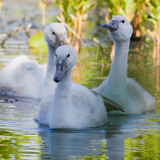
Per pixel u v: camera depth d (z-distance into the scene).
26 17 27.12
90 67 17.48
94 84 14.88
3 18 26.72
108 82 12.54
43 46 20.55
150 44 22.00
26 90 14.48
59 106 10.80
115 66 12.49
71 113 10.91
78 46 20.47
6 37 22.39
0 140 9.95
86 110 11.20
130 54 19.80
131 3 19.34
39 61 18.08
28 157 8.92
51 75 14.39
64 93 10.79
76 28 21.45
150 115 12.32
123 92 12.42
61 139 10.07
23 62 15.27
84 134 10.49
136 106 12.66
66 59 10.66
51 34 14.51
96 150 9.38
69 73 10.80
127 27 12.45
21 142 9.82
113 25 12.35
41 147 9.52
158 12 20.09
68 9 20.69
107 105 12.34
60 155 9.05
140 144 9.79
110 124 11.41
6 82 14.71
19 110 12.63
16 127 10.97
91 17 28.20
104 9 31.36
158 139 10.15
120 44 12.51
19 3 33.25
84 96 11.52
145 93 13.54
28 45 21.02
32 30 23.69
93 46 21.34
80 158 8.90
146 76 16.06
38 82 14.65
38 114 11.57
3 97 14.34
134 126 11.26
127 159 8.87
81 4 20.42
